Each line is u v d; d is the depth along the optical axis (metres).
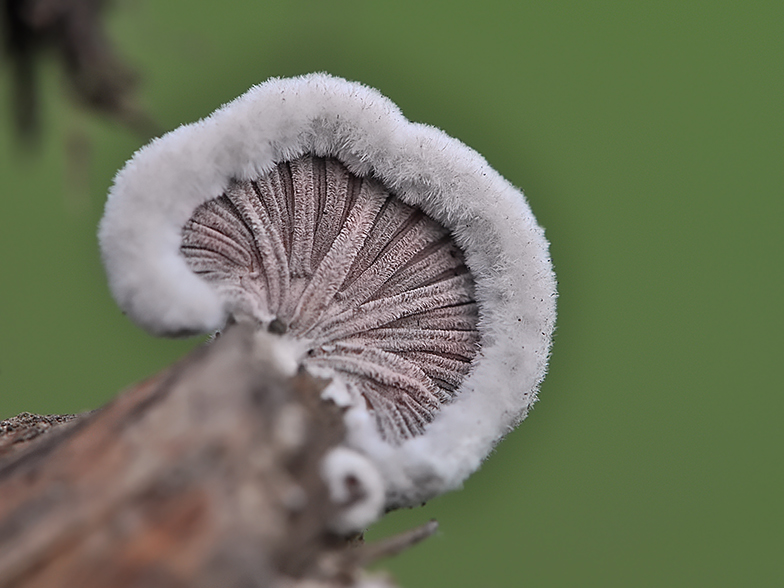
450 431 0.14
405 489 0.14
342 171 0.14
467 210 0.14
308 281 0.14
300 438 0.13
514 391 0.14
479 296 0.14
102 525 0.13
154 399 0.13
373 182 0.14
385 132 0.14
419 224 0.14
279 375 0.13
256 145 0.14
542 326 0.14
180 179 0.14
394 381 0.14
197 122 0.14
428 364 0.14
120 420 0.13
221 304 0.14
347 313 0.14
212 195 0.14
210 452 0.13
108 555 0.13
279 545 0.13
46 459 0.13
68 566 0.13
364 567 0.13
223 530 0.13
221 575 0.13
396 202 0.14
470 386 0.14
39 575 0.13
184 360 0.13
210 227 0.14
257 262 0.14
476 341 0.14
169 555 0.13
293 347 0.14
